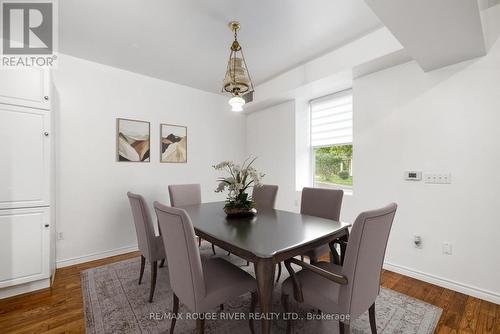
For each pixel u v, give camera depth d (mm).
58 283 2338
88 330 1657
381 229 1274
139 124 3381
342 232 1797
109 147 3121
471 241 2094
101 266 2750
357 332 1627
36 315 1829
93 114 3004
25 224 2133
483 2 1928
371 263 1294
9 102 2072
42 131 2230
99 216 3035
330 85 3178
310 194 2477
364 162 2824
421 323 1716
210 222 1960
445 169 2232
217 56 2885
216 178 4246
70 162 2836
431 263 2326
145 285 2283
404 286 2262
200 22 2205
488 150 2008
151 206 3471
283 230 1728
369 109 2770
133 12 2053
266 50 2768
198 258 1306
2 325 1716
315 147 3885
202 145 4078
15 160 2098
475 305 1937
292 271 1410
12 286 2088
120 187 3205
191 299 1331
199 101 4043
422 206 2381
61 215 2766
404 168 2498
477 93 2055
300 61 3070
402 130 2510
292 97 3725
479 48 1903
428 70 2309
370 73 2756
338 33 2424
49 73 2279
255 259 1330
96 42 2551
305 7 2012
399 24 1604
